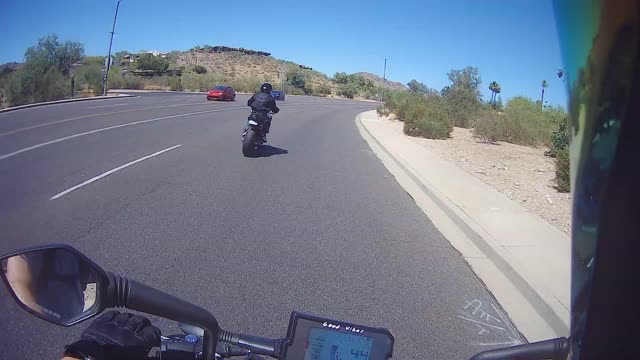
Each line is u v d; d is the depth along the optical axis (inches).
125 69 3157.0
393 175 600.1
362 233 355.6
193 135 842.8
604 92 64.5
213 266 278.1
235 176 529.3
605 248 68.7
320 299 241.6
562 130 810.8
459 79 1590.8
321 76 5851.4
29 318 207.6
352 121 1496.1
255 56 6038.4
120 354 103.5
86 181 472.7
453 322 223.8
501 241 325.7
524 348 100.5
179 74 3592.5
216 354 125.0
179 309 103.8
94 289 94.4
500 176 604.1
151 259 284.4
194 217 372.8
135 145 702.5
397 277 275.3
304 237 339.3
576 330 77.1
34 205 386.3
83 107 1333.7
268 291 247.9
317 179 543.5
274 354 116.4
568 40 68.4
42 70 1609.3
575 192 71.4
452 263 302.4
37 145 663.8
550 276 264.1
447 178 556.4
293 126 1185.4
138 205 398.9
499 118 1068.5
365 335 114.5
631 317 71.7
